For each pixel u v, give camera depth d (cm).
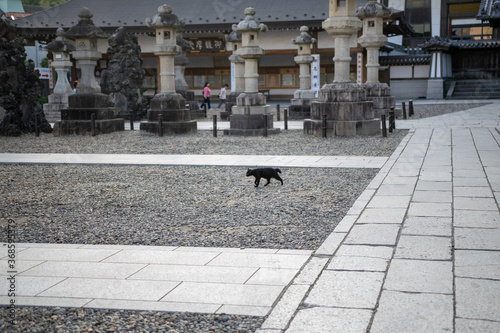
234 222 596
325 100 1470
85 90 1683
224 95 3083
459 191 706
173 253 481
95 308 358
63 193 789
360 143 1305
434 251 454
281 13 3122
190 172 966
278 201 700
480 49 3250
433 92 3275
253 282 401
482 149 1117
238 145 1342
